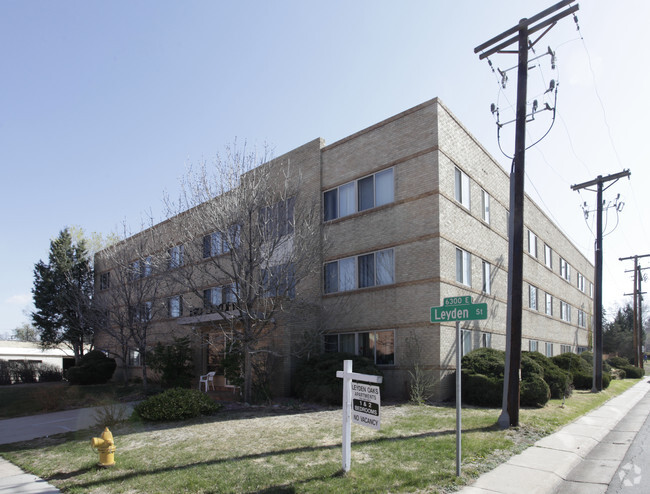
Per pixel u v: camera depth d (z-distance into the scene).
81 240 34.44
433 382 15.36
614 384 28.06
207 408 12.70
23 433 12.09
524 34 12.20
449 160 17.09
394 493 6.42
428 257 15.98
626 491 6.94
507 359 11.43
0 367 30.52
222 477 7.07
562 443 9.88
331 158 19.44
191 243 16.14
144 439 9.93
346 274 18.30
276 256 15.31
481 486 6.83
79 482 7.26
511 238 11.89
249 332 14.76
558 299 32.94
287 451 8.53
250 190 15.02
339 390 14.77
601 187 24.72
